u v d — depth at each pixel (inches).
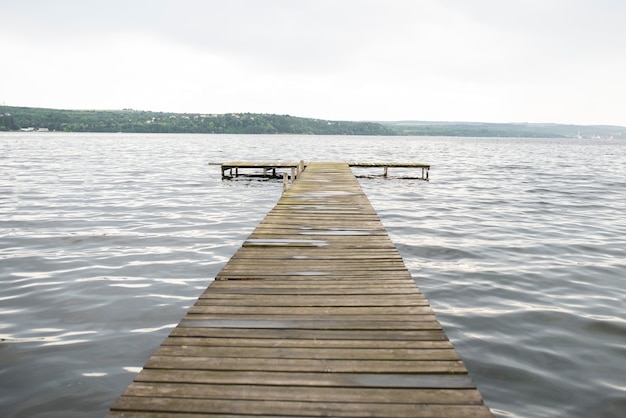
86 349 185.0
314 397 102.6
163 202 609.9
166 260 322.0
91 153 1862.7
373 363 118.1
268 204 609.6
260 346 127.3
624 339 196.1
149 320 215.8
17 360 174.7
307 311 153.9
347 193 461.4
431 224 467.5
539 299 246.5
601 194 738.2
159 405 98.7
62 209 538.3
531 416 141.4
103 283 268.2
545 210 568.4
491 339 195.6
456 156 2049.7
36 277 277.7
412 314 151.7
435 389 106.3
